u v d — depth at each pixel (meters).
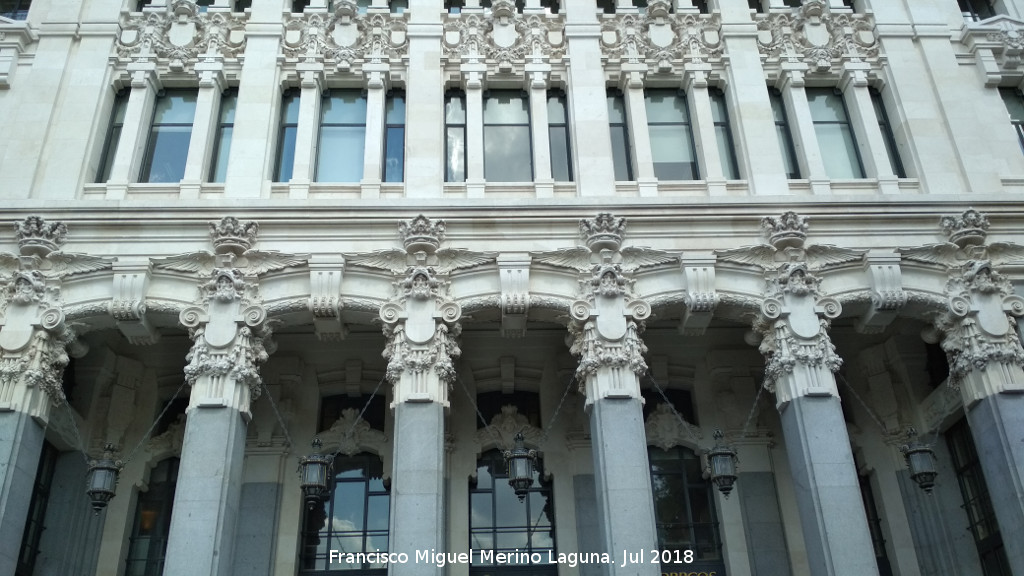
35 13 23.55
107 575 20.58
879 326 20.25
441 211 20.16
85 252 19.47
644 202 20.30
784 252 19.92
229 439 17.69
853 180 21.80
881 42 23.94
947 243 20.09
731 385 23.17
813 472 17.58
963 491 21.83
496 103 23.31
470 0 24.34
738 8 24.06
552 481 22.42
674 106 23.53
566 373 22.95
